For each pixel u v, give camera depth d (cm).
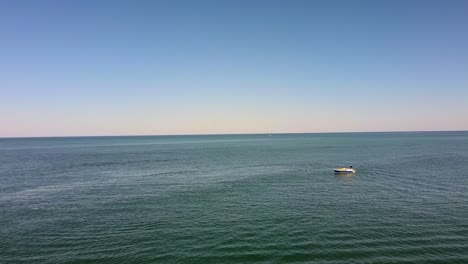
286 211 4341
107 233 3562
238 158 11962
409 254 2928
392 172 7606
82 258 2950
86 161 10969
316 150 15625
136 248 3156
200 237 3425
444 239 3256
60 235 3509
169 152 15538
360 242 3219
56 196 5369
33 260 2916
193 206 4653
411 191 5459
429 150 13812
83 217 4147
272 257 2920
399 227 3622
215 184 6425
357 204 4647
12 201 5016
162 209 4500
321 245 3159
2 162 10556
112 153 14838
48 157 12519
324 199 4991
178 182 6694
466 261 2780
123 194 5519
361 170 8081
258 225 3781
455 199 4838
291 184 6328
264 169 8669
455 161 9506
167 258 2936
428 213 4131
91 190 5872
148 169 8825
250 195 5347
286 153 14062
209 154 14088
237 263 2817
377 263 2762
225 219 4022
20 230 3672
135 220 4012
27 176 7525
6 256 2997
